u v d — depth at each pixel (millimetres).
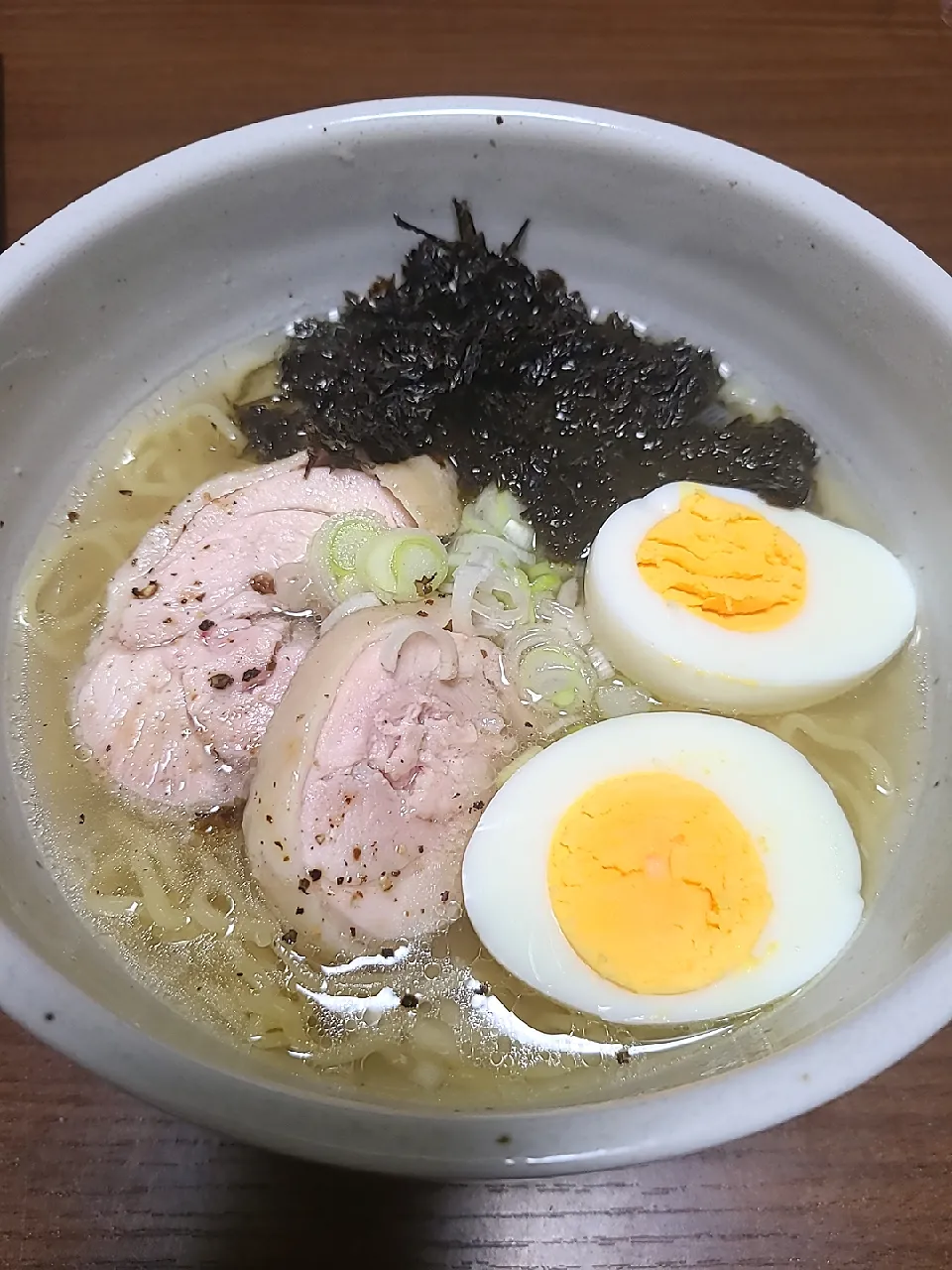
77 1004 113
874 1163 145
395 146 175
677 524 167
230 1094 108
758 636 162
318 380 186
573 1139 105
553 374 182
